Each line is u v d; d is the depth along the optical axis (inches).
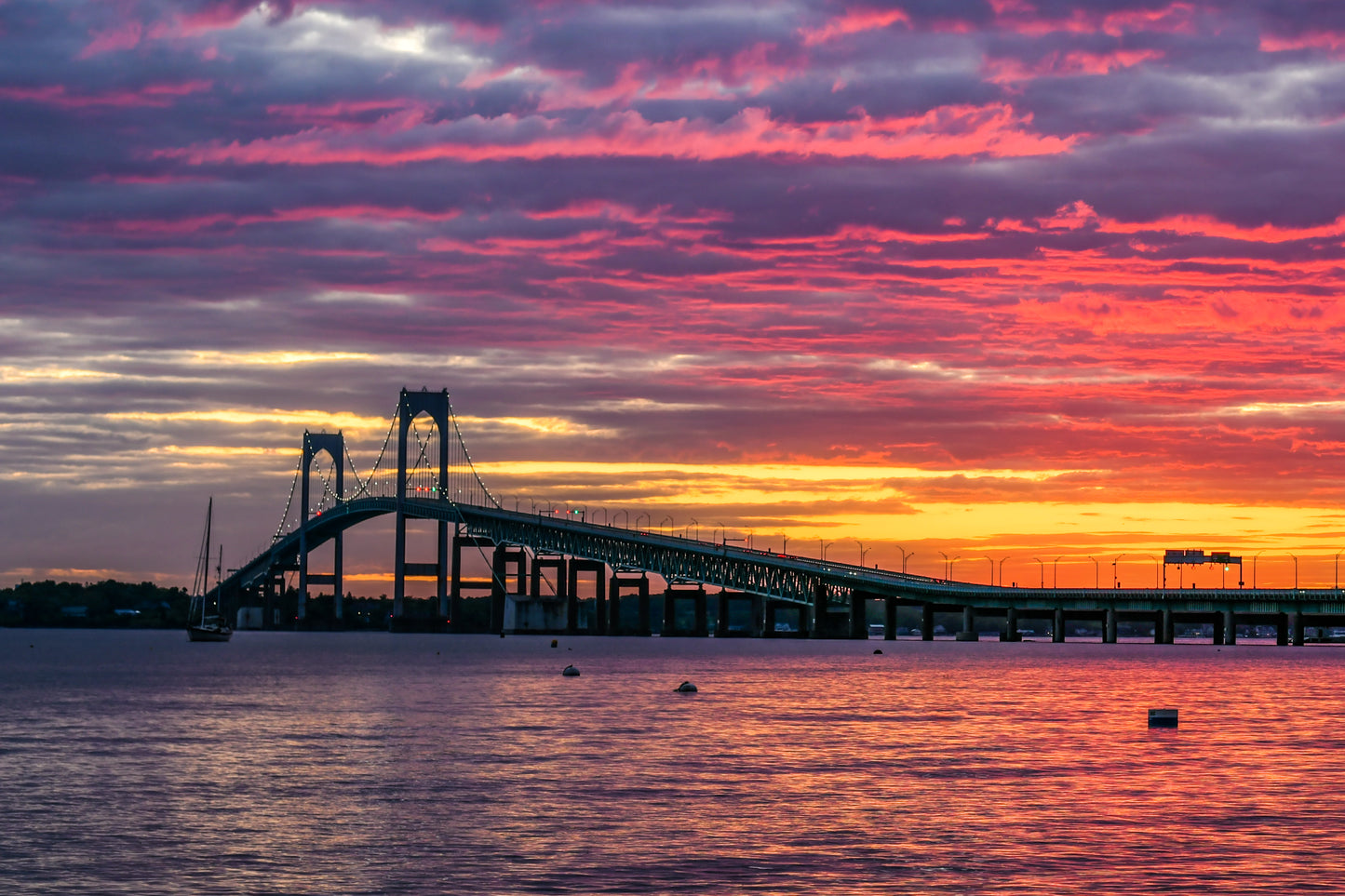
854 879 1796.3
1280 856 1926.7
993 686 5585.6
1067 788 2507.4
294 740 3312.0
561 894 1723.7
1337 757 2962.6
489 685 5605.3
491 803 2343.8
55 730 3565.5
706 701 4645.7
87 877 1804.9
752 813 2247.8
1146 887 1758.1
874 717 3959.2
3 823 2164.1
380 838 2046.0
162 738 3366.1
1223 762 2886.3
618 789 2495.1
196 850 1962.4
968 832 2092.8
